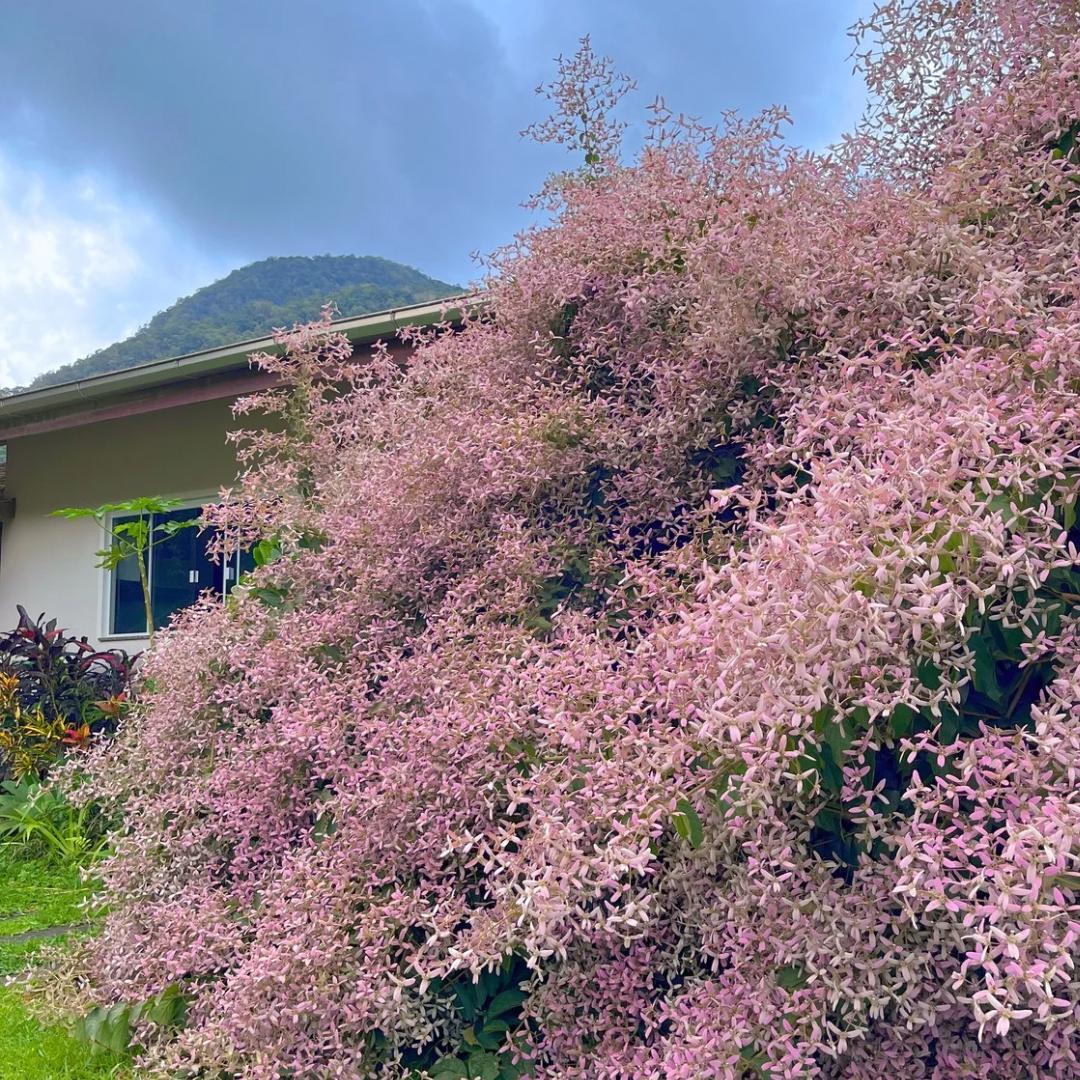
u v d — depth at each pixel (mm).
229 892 2855
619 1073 1924
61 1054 2904
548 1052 2090
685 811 1770
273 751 2795
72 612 8367
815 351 2340
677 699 1768
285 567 3371
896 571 1447
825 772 1718
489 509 2779
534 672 2160
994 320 1888
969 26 2434
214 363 6398
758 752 1565
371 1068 2234
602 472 2771
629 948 2062
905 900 1546
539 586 2600
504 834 1968
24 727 6121
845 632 1477
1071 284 1862
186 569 7727
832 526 1486
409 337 3896
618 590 2389
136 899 3012
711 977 1960
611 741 1892
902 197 2246
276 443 3832
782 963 1706
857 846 1808
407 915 2199
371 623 2916
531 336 2992
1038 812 1386
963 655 1603
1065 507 1581
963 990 1608
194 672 3248
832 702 1527
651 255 2723
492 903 2262
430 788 2258
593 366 2869
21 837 5676
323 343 4031
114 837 3217
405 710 2607
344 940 2201
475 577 2609
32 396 7398
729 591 1737
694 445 2498
